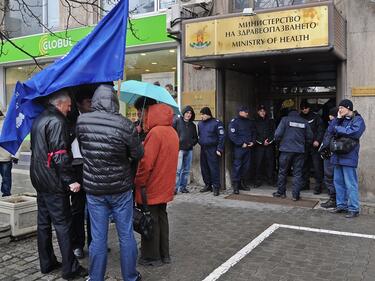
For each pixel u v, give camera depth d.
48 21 12.27
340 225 6.38
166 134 4.61
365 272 4.58
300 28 7.07
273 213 7.11
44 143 4.34
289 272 4.59
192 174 9.70
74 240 5.01
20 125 4.86
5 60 12.83
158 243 4.78
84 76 4.61
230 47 7.69
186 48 8.15
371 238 5.74
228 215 7.00
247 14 7.44
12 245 5.45
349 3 7.90
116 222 4.08
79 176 4.77
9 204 5.56
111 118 3.92
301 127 7.91
